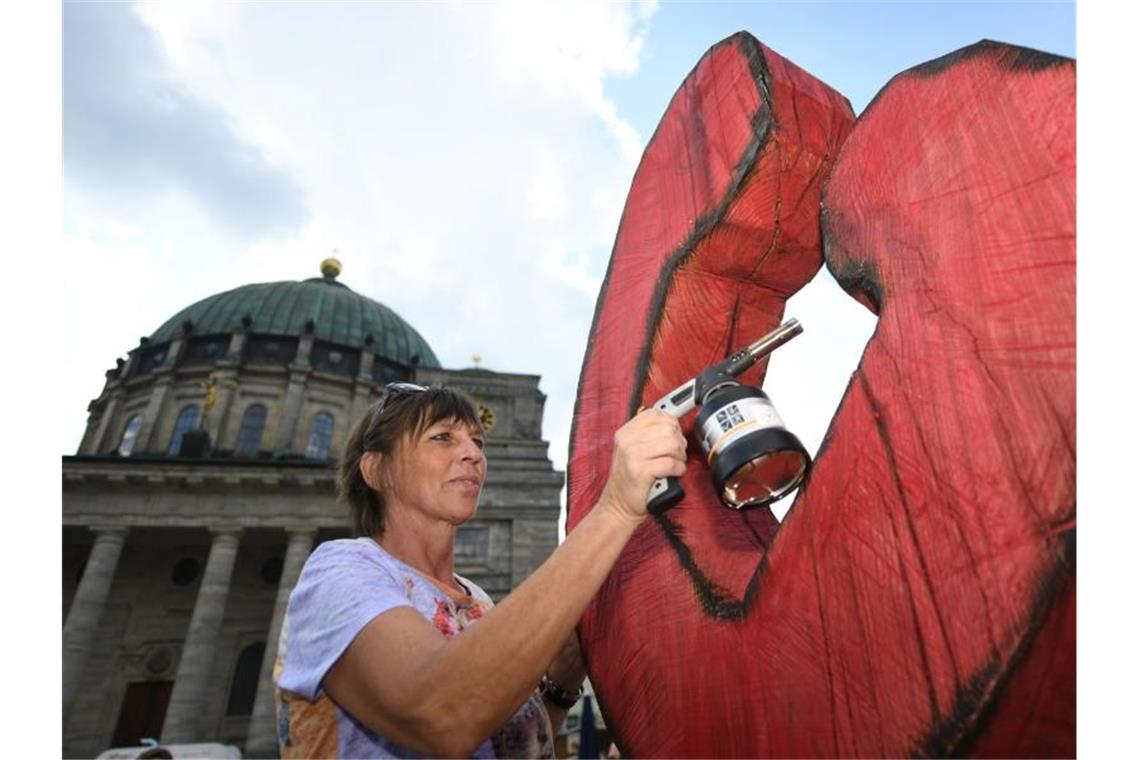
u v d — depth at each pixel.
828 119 0.83
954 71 0.62
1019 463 0.49
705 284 0.90
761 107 0.79
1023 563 0.47
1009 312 0.52
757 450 0.70
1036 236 0.52
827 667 0.59
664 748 0.74
